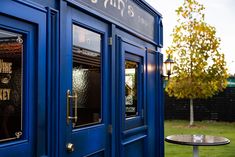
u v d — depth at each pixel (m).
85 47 4.02
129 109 5.45
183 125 16.56
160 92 6.76
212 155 9.03
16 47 2.94
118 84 4.83
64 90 3.49
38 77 3.11
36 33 3.11
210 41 16.64
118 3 4.89
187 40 16.64
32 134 3.04
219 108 18.73
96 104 4.26
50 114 3.26
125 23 5.16
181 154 9.13
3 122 2.82
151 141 6.29
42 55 3.17
